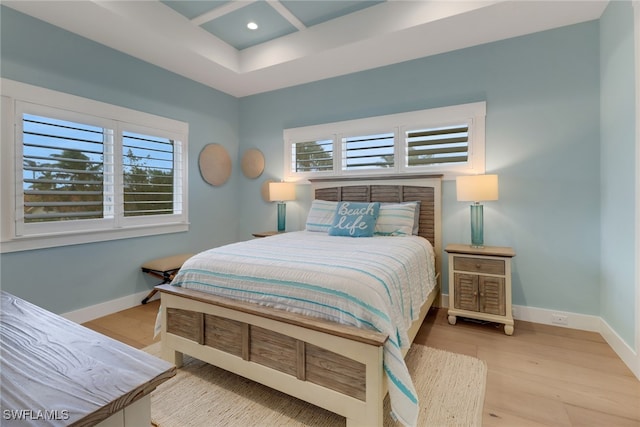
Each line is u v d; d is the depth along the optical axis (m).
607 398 1.67
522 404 1.63
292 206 4.05
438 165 3.13
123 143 3.03
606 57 2.35
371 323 1.38
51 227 2.54
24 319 0.92
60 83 2.56
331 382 1.42
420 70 3.18
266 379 1.61
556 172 2.64
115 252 3.00
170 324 1.99
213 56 3.20
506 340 2.37
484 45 2.89
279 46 3.25
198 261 1.97
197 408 1.60
